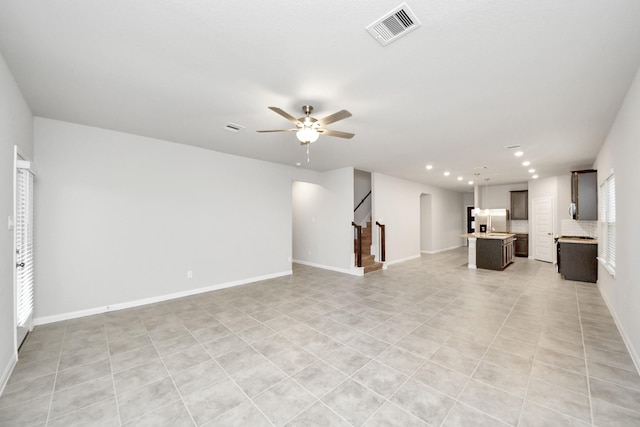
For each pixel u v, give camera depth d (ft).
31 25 5.57
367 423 5.63
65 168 11.20
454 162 18.67
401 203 26.20
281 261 19.45
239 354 8.46
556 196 24.40
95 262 11.89
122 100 9.16
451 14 5.24
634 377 7.20
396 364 7.87
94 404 6.24
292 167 20.38
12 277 7.61
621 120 9.55
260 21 5.47
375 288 16.21
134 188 12.96
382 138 13.16
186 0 4.93
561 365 7.79
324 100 9.05
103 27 5.66
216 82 7.95
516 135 12.63
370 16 5.32
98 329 10.27
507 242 23.25
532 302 13.52
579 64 6.97
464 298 14.21
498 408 6.05
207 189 15.56
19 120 8.41
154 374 7.41
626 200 9.16
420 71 7.31
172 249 14.17
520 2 4.95
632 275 8.37
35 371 7.52
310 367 7.73
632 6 5.00
